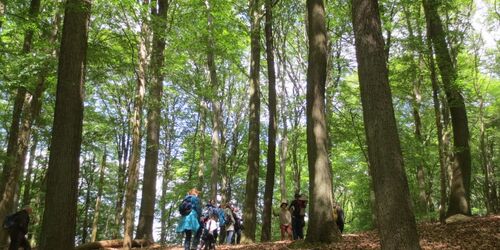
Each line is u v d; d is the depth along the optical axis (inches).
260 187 1547.7
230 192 1392.7
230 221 617.3
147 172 645.9
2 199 522.9
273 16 750.5
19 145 538.0
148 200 636.7
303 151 1218.0
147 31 457.1
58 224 335.0
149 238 627.5
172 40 662.5
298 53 1083.3
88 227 1429.6
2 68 481.7
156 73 538.3
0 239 526.0
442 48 539.5
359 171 1107.3
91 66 508.7
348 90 767.7
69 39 363.3
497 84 1084.5
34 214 915.4
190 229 400.5
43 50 516.1
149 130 658.8
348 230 1405.0
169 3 646.5
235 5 778.8
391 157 252.2
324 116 436.5
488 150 1269.7
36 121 807.1
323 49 447.5
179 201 1348.4
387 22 679.7
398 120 1037.2
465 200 578.6
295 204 581.0
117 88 1070.4
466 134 597.0
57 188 339.9
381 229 245.8
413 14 627.2
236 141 1390.3
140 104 443.2
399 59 609.6
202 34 731.4
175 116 1326.3
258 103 686.5
